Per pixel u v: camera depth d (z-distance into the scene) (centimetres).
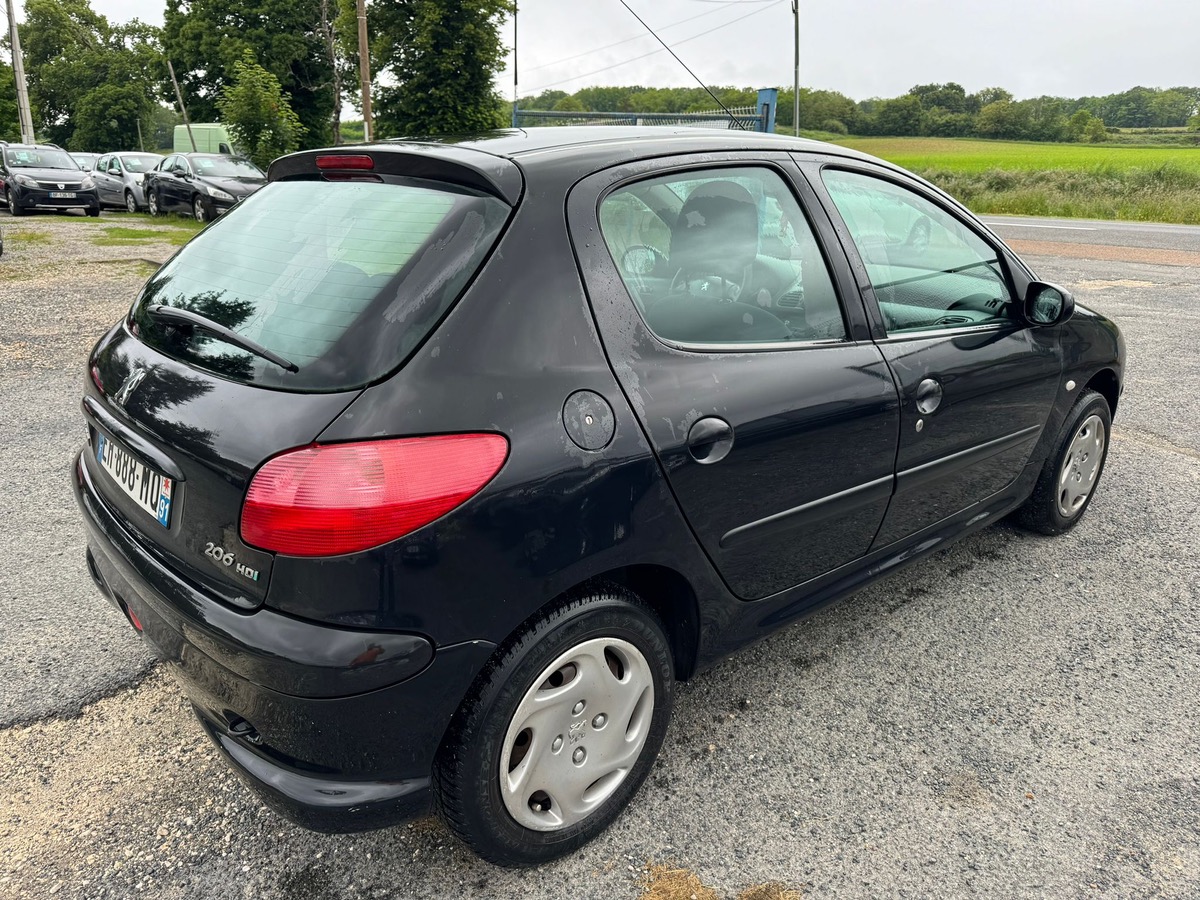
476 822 190
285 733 172
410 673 170
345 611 164
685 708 271
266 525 162
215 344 193
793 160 257
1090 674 291
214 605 174
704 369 212
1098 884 206
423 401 168
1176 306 909
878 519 272
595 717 207
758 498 225
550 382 183
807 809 229
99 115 7306
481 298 180
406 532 164
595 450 186
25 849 212
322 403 166
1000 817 227
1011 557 372
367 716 170
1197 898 202
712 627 232
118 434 205
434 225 191
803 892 203
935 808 230
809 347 241
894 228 283
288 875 206
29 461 453
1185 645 308
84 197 1956
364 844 216
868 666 295
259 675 167
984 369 294
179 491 183
